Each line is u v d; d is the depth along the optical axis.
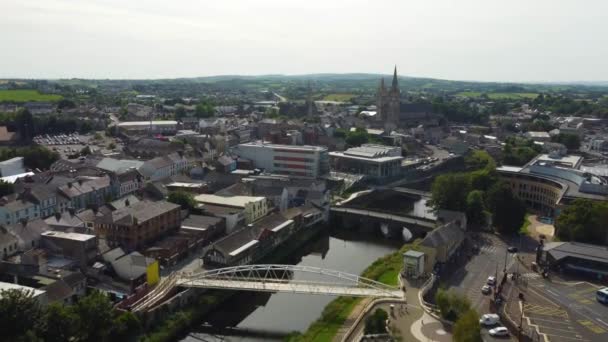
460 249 171.12
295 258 183.00
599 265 147.50
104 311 106.62
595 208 173.25
